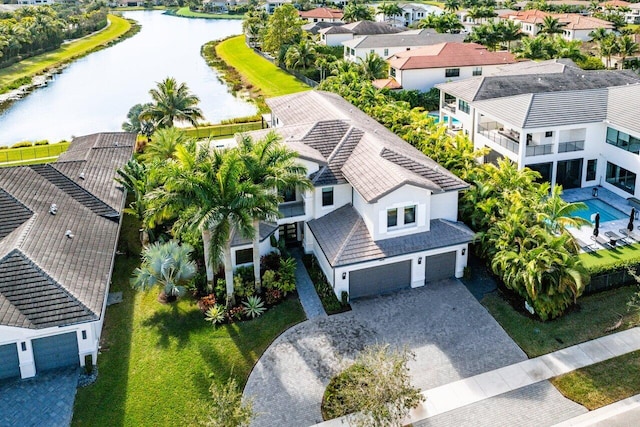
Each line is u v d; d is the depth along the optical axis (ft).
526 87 169.37
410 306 101.55
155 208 93.35
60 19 468.75
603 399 80.53
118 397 82.89
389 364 74.79
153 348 92.68
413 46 293.02
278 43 333.01
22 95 287.48
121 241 127.13
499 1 630.33
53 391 83.76
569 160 142.92
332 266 99.40
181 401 82.23
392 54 291.38
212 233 93.45
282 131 131.13
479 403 80.53
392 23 461.37
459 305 101.45
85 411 80.38
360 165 112.16
